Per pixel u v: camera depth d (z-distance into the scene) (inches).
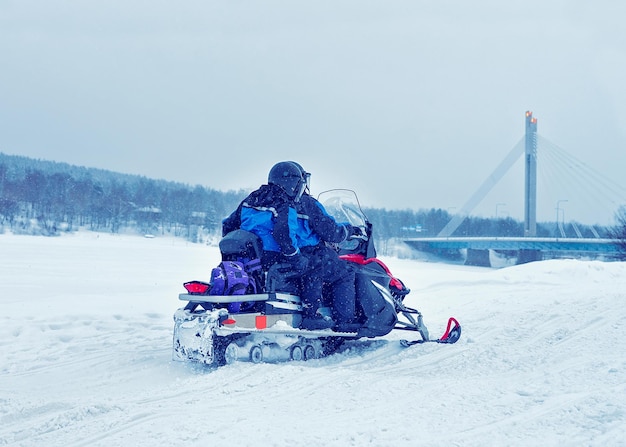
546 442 103.6
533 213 2536.9
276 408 131.4
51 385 167.9
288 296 190.2
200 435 112.3
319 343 195.8
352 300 199.2
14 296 422.9
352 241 210.7
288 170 193.9
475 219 3388.3
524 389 139.9
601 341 202.7
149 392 150.6
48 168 5349.4
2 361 199.5
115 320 292.7
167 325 279.9
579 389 138.2
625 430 106.3
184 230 3880.4
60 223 3757.4
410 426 115.6
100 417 128.0
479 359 185.8
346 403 134.6
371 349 207.0
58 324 274.4
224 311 174.9
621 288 375.6
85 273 679.7
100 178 5383.9
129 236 3649.1
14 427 126.2
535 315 263.4
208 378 158.9
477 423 116.2
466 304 326.0
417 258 2691.9
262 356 179.0
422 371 173.9
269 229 191.6
